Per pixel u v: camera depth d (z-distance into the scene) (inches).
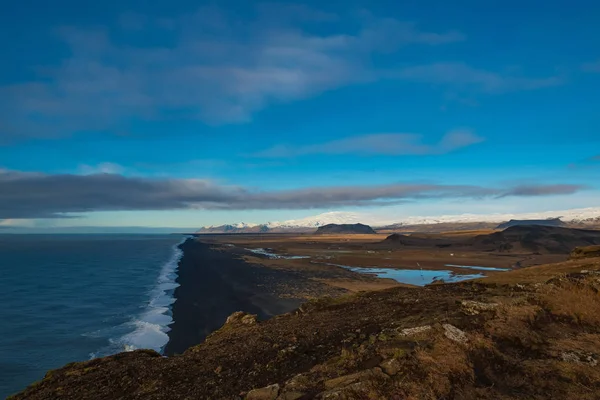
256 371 379.2
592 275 517.7
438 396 256.8
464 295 593.6
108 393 402.3
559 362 312.0
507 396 261.0
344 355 347.6
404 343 333.7
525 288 542.9
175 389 376.2
